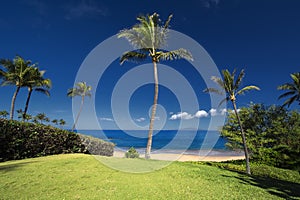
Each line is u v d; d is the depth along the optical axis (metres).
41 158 10.22
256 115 25.30
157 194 5.79
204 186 6.98
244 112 25.25
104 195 5.48
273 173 17.89
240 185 7.71
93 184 6.29
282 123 25.16
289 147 23.00
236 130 25.28
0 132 10.01
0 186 5.76
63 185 6.08
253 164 21.39
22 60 24.75
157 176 7.81
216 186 7.14
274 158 21.72
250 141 23.81
